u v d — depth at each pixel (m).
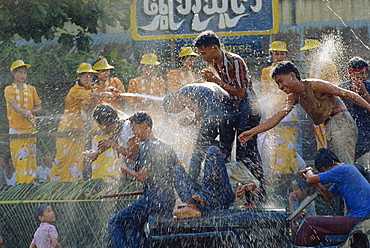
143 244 5.09
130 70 9.21
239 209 4.54
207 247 4.43
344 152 5.34
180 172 4.63
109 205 6.08
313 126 6.88
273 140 6.95
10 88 7.44
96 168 6.91
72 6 9.66
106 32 11.91
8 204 6.14
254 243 4.39
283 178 6.83
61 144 7.10
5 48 9.20
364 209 4.68
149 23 8.93
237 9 8.79
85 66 7.46
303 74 7.87
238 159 5.13
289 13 10.58
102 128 5.62
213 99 5.09
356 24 10.37
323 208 6.22
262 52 8.90
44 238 5.91
